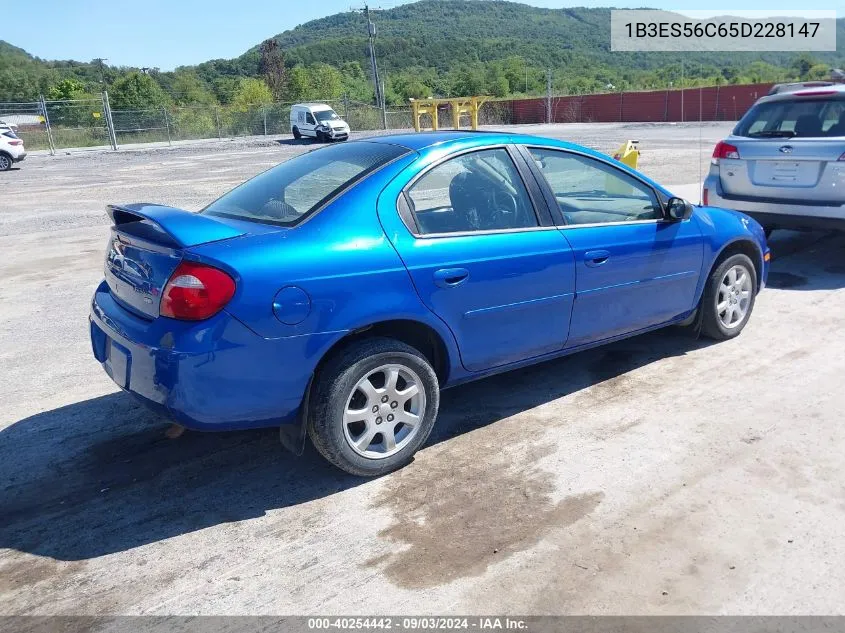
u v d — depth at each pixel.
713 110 47.44
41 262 8.88
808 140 6.57
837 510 3.12
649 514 3.13
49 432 4.10
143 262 3.24
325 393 3.25
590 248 4.09
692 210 4.60
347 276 3.22
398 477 3.53
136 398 3.24
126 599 2.70
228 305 2.97
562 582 2.72
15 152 25.09
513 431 3.96
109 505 3.35
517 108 56.31
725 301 5.14
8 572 2.87
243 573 2.83
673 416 4.07
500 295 3.73
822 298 6.25
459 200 3.70
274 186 3.82
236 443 3.94
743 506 3.17
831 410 4.07
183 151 33.09
